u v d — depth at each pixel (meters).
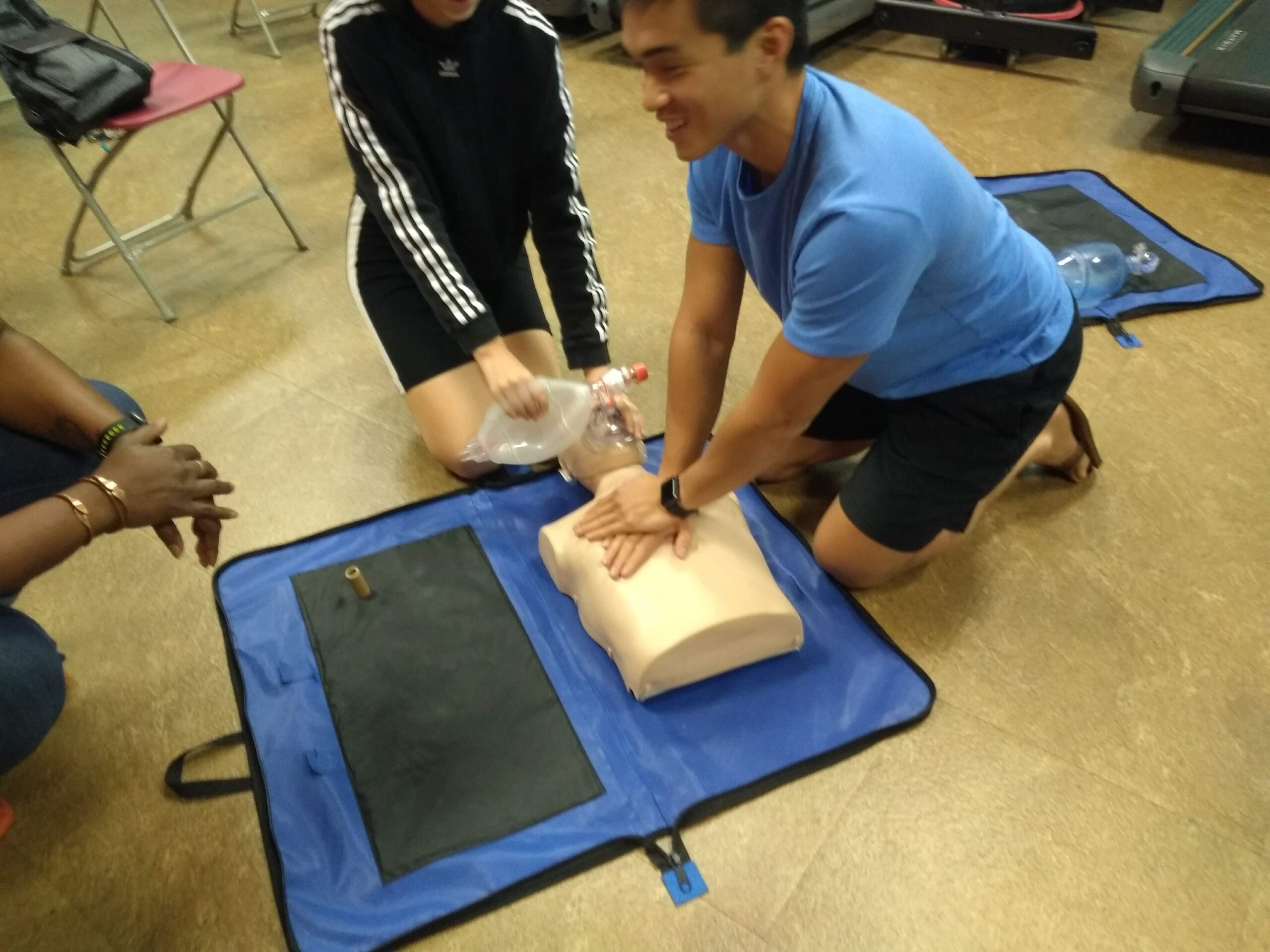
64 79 1.75
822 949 1.05
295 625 1.38
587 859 1.11
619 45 3.23
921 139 0.96
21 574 0.95
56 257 2.28
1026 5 2.94
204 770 1.23
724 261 1.20
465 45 1.29
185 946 1.08
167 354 1.95
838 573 1.40
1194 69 2.38
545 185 1.48
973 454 1.23
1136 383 1.77
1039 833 1.14
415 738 1.23
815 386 1.02
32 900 1.12
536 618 1.38
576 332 1.55
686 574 1.24
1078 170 2.38
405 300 1.56
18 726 1.03
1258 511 1.52
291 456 1.70
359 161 1.33
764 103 0.89
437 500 1.56
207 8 3.66
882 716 1.24
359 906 1.08
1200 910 1.07
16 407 1.14
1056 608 1.39
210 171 2.59
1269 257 2.09
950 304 1.10
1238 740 1.22
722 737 1.23
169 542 1.09
